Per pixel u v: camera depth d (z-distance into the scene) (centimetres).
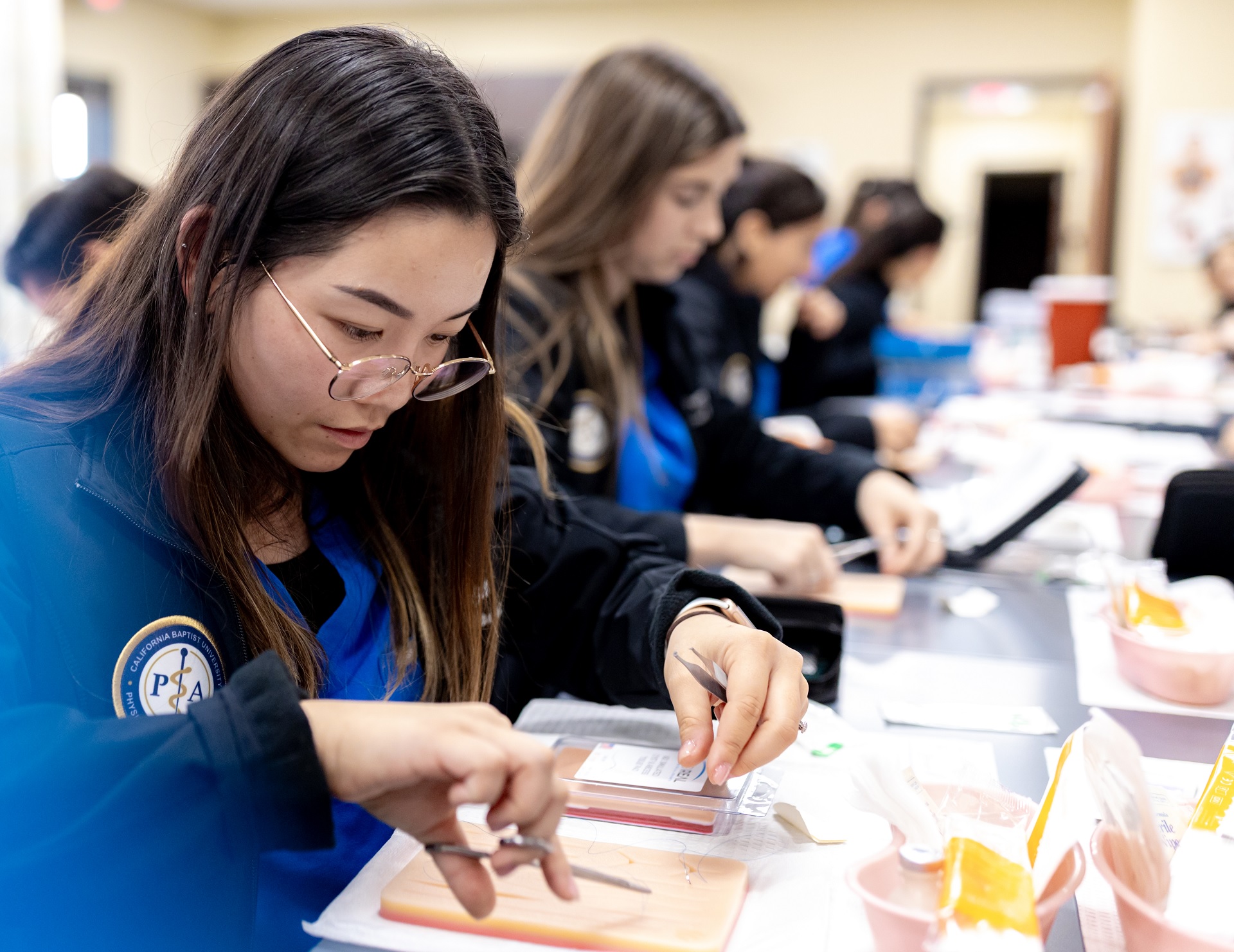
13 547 61
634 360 150
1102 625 114
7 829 50
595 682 90
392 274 61
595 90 136
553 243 137
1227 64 553
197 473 65
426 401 80
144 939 52
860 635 111
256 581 69
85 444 65
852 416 227
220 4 680
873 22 632
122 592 63
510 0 657
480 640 84
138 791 50
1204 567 117
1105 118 584
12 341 262
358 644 79
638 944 53
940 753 77
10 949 52
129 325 67
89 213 170
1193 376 296
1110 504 176
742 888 59
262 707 51
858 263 318
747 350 248
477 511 83
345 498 82
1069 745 55
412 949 54
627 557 92
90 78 622
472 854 51
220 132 64
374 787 50
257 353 64
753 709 67
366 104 61
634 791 68
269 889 66
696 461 162
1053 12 612
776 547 119
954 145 650
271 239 61
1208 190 562
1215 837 59
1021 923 47
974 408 263
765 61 645
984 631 112
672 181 136
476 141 66
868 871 52
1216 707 89
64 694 61
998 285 661
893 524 141
